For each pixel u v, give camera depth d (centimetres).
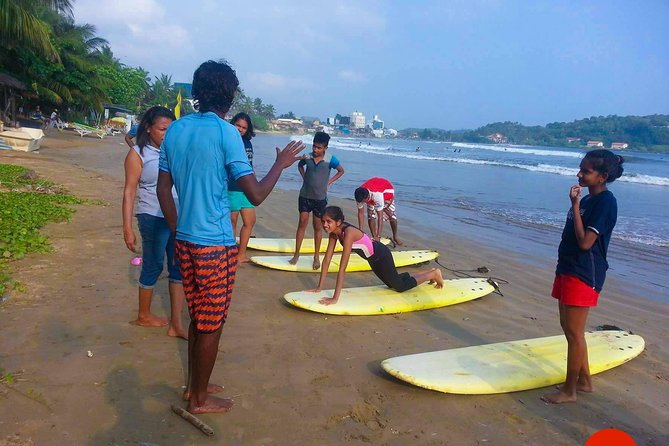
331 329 519
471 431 352
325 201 707
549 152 6575
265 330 501
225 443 314
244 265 739
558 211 1518
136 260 661
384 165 3241
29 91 3706
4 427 307
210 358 328
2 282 546
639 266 925
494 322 581
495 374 422
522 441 345
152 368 397
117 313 500
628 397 421
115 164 2088
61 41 3841
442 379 404
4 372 370
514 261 892
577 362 395
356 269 750
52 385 359
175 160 313
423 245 992
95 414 331
